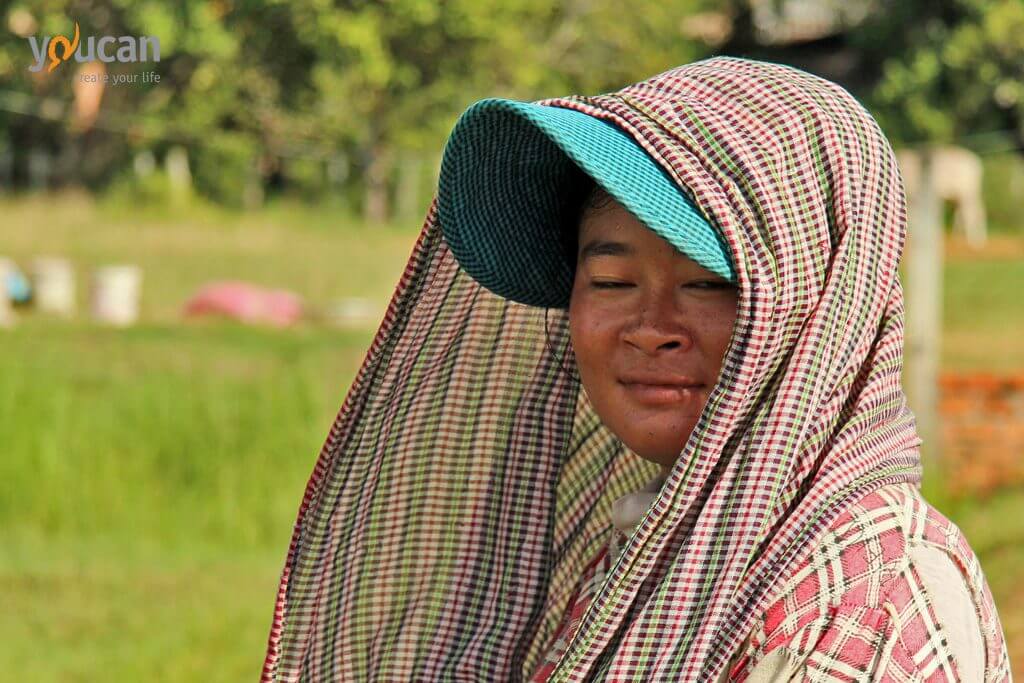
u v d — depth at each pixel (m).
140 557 6.99
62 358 11.67
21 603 6.12
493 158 1.67
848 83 32.50
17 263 18.34
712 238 1.41
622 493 1.92
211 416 8.05
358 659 1.92
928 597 1.36
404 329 1.86
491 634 1.91
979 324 15.15
